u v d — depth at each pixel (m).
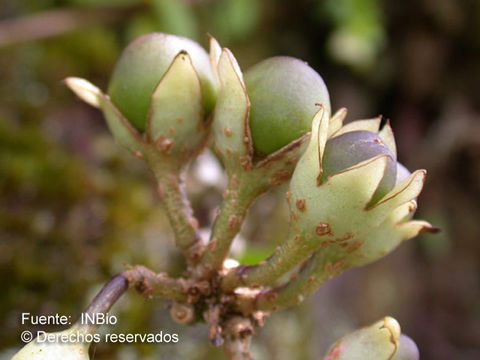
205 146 0.15
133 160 0.28
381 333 0.14
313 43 0.38
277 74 0.14
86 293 0.23
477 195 0.42
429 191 0.41
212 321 0.15
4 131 0.26
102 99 0.15
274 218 0.30
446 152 0.41
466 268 0.42
